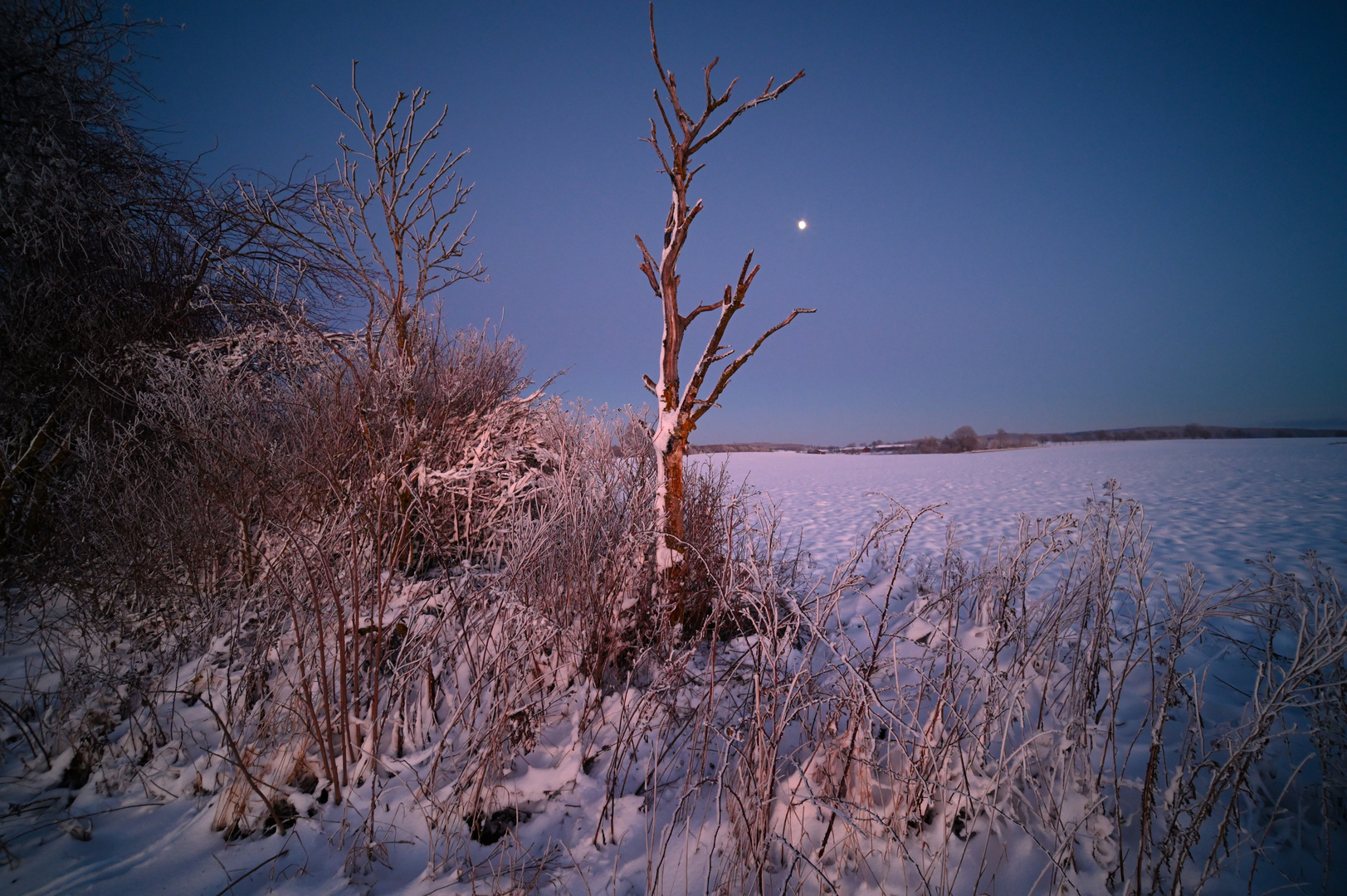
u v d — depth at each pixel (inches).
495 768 89.0
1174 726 98.0
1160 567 224.7
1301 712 97.9
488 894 74.7
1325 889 65.4
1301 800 76.2
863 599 186.9
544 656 119.8
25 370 166.1
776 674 77.5
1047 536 113.8
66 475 172.4
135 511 143.8
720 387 142.8
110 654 122.7
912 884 71.6
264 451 146.3
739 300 134.5
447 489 170.2
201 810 89.5
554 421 199.5
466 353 204.4
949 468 1016.2
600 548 132.1
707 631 138.6
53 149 179.9
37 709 109.1
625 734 98.9
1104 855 74.0
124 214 196.1
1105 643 96.4
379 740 98.4
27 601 144.0
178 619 136.8
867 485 689.6
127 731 104.6
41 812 88.0
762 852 71.8
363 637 110.5
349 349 178.4
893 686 94.0
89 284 189.3
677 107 131.3
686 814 85.8
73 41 189.0
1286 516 337.7
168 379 154.4
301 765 93.4
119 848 82.5
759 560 96.0
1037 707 103.7
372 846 80.8
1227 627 141.9
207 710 110.0
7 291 174.9
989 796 79.4
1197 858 72.6
